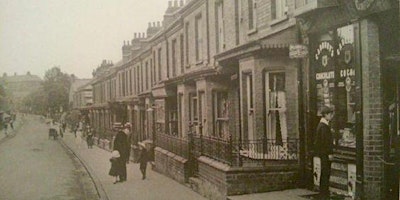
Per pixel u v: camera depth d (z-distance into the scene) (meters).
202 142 15.68
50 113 94.50
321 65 11.57
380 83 9.55
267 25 14.95
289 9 13.40
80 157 32.06
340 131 10.89
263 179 12.37
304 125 12.48
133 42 39.50
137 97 35.84
